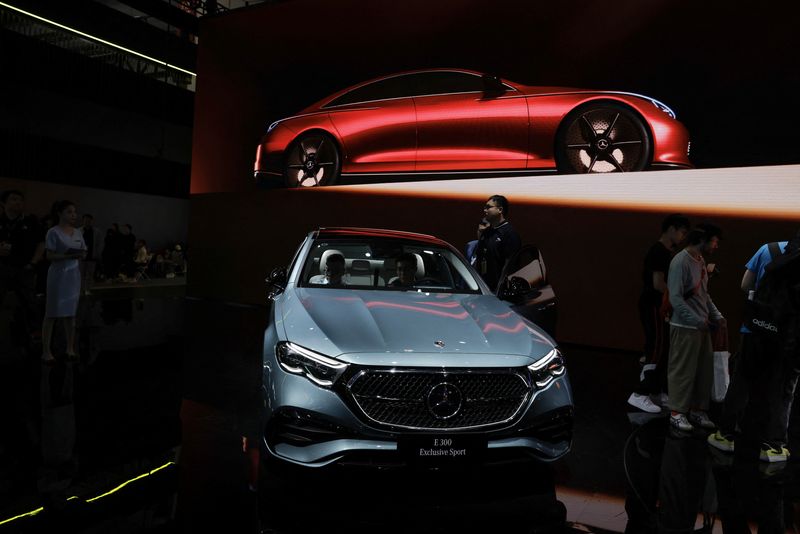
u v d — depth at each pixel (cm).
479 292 376
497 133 675
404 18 772
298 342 269
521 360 271
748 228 584
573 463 332
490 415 261
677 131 602
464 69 714
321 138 793
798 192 562
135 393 456
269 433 268
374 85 763
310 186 811
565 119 644
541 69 678
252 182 928
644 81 624
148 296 1146
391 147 741
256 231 928
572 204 660
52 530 232
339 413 252
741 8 579
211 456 321
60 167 1435
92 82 1434
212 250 989
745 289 368
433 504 267
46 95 1382
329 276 371
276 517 249
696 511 269
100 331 730
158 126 1681
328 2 832
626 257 644
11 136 1330
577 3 655
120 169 1590
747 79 579
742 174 584
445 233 723
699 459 340
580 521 256
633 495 287
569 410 279
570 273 673
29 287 648
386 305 319
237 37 931
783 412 336
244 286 962
